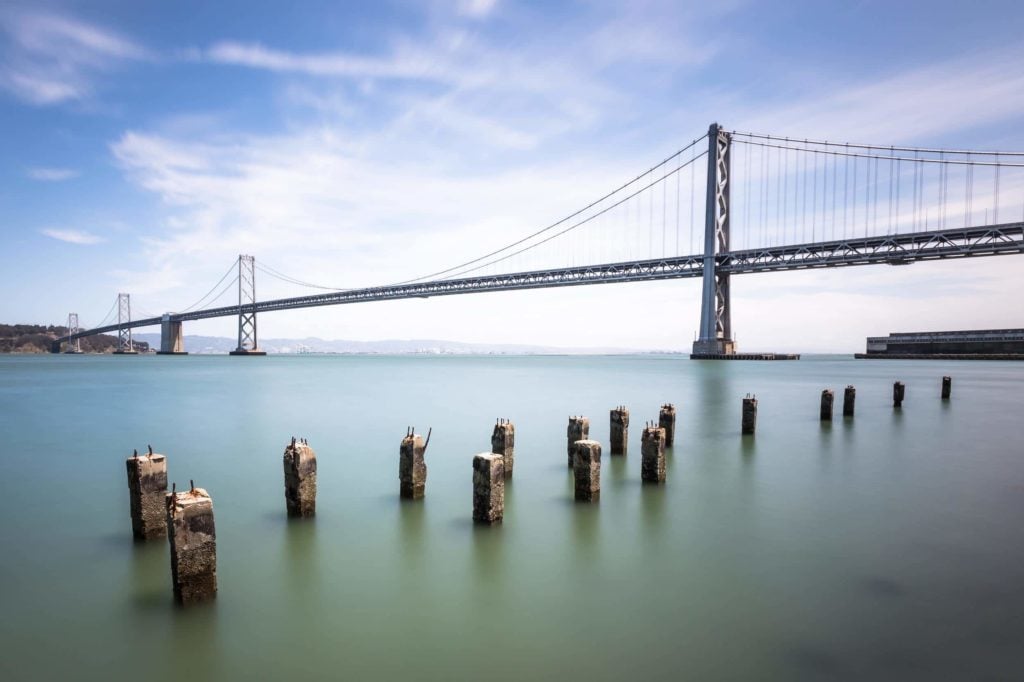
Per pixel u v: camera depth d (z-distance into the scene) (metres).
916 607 6.43
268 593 6.95
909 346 111.12
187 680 5.34
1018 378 47.91
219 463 14.18
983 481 12.16
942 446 16.12
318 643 5.88
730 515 9.83
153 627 6.21
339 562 7.85
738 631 5.96
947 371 62.16
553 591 6.96
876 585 7.00
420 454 10.78
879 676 5.16
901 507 10.29
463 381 48.16
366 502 10.60
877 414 23.38
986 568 7.50
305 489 9.62
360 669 5.42
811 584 7.05
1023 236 62.78
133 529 8.79
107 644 5.91
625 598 6.74
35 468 13.82
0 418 23.14
